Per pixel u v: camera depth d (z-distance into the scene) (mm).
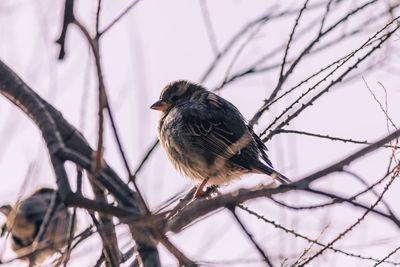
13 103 6828
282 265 6523
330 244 6406
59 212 7715
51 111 6754
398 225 5066
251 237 5312
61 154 6273
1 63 6805
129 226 5574
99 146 5348
